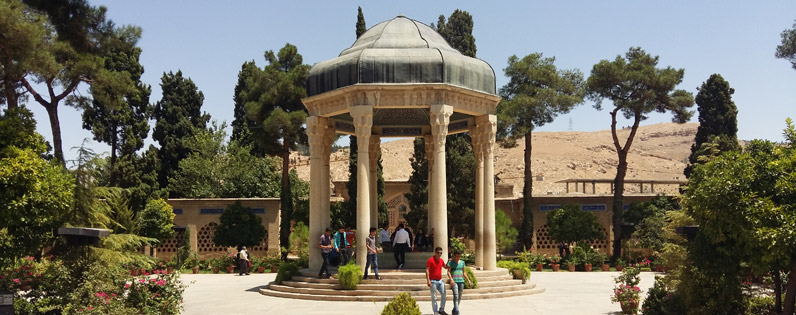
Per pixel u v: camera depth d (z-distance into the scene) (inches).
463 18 1689.2
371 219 1007.6
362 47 846.5
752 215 472.1
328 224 887.7
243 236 1477.6
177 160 2053.4
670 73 1497.3
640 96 1498.5
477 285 770.2
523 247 1494.8
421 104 786.2
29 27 821.9
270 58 1612.9
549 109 1523.1
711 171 527.5
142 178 1710.1
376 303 708.0
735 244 506.6
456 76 802.2
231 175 1971.0
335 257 850.8
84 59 1039.6
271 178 2021.4
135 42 1036.5
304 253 1385.3
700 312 526.9
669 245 642.2
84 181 834.2
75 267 574.6
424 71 787.4
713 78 1742.1
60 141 1101.1
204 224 1560.0
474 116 882.8
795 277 485.7
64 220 682.8
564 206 1501.0
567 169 4065.0
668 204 1521.9
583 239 1462.8
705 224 509.0
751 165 502.0
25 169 581.0
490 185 858.8
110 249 872.9
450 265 622.5
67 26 880.9
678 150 5334.6
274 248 1541.6
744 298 534.0
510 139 1563.7
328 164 908.0
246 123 2198.6
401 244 808.3
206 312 671.8
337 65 816.3
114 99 1130.7
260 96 1556.3
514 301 734.5
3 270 630.5
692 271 538.0
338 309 668.1
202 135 2069.4
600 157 4458.7
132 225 1138.7
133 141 1855.3
